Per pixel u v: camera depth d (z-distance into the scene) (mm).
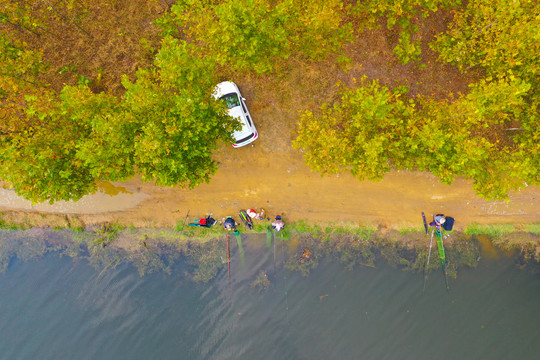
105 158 11914
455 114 12234
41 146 12383
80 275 16812
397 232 16422
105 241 16688
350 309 16531
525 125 13570
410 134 13148
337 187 16203
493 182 13141
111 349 16672
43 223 16578
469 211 16156
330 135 12805
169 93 12219
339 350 16438
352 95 13555
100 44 15750
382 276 16500
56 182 12555
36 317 16719
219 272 16688
